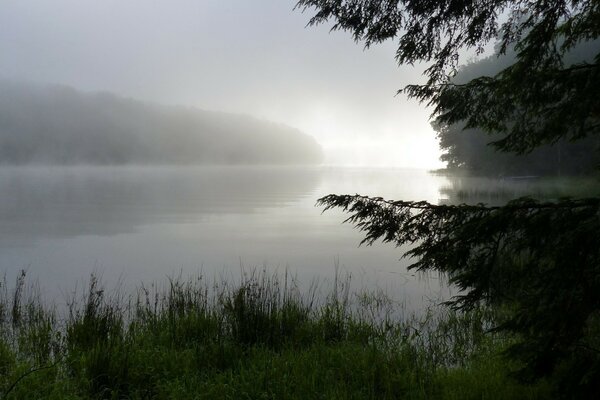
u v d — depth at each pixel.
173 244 18.22
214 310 6.46
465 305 3.22
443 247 3.09
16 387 4.06
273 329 5.95
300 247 17.12
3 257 15.30
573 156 35.53
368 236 3.35
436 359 5.15
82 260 14.76
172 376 4.56
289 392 4.11
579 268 2.62
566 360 3.24
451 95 3.96
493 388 3.90
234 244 18.11
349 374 4.53
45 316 7.24
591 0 3.13
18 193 53.41
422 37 3.98
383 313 7.46
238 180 101.44
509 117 3.89
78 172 150.00
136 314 7.20
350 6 4.01
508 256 3.03
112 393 4.17
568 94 3.17
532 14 3.51
